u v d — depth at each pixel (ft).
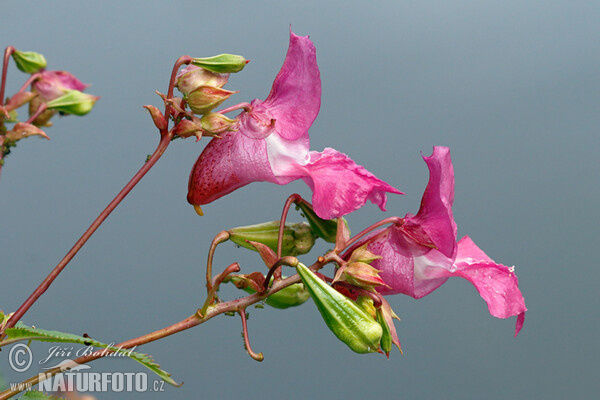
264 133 0.99
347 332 0.96
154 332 0.98
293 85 0.99
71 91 0.90
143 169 0.97
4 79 0.90
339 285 1.00
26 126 0.89
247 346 0.99
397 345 0.99
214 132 0.97
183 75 0.97
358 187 0.99
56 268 0.95
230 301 0.99
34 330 0.95
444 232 0.99
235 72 0.98
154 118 0.97
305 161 1.00
